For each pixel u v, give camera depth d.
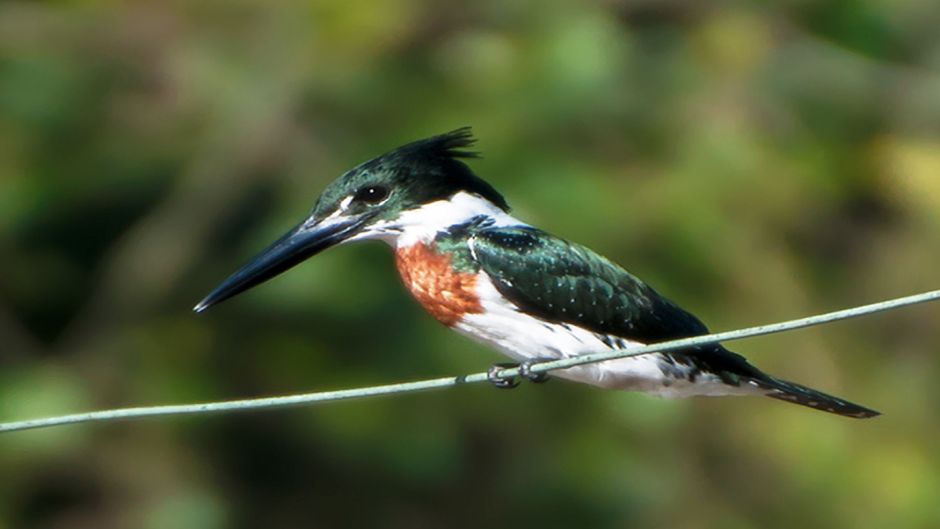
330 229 7.98
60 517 13.58
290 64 14.23
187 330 13.89
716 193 13.94
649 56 14.69
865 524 13.76
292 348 13.71
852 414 7.72
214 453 13.84
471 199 7.95
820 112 15.04
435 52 14.25
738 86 14.68
